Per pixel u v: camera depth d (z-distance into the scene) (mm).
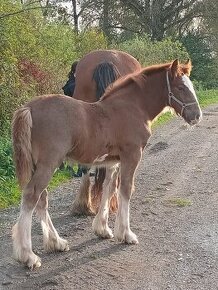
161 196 8234
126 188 6102
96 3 33250
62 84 13680
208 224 6832
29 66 12680
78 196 7281
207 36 35656
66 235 6461
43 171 5305
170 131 15312
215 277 5180
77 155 5699
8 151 9539
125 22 35125
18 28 11633
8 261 5586
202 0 34969
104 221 6367
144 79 6418
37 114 5348
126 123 6027
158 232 6547
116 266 5480
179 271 5332
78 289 4914
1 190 8148
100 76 7094
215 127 15945
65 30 17703
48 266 5469
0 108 10789
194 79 32375
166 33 35875
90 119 5738
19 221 5352
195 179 9359
